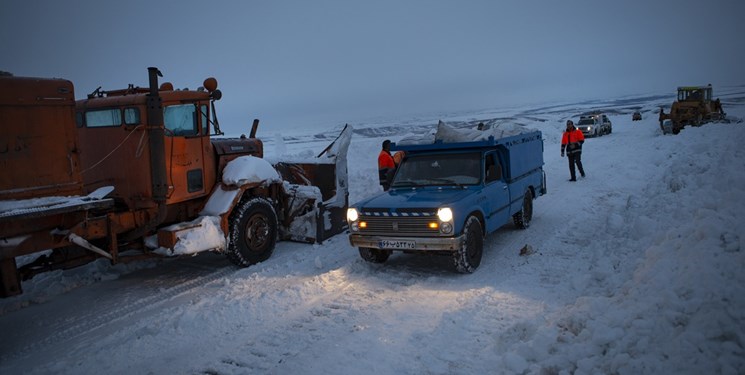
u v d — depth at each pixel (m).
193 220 7.43
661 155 16.41
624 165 16.53
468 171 7.86
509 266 7.10
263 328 5.47
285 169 10.62
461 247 6.58
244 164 8.03
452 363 4.35
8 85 5.18
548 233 8.87
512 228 9.48
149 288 7.12
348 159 16.56
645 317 3.77
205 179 7.86
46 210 5.11
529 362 4.04
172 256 7.18
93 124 7.42
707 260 4.04
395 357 4.54
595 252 6.71
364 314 5.64
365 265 7.46
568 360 3.69
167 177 7.15
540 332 4.27
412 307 5.74
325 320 5.55
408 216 6.68
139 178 6.98
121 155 7.12
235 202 7.71
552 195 12.69
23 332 5.73
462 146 8.17
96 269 8.01
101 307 6.43
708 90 29.53
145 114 6.87
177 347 5.12
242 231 7.81
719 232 4.41
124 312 6.21
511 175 8.55
